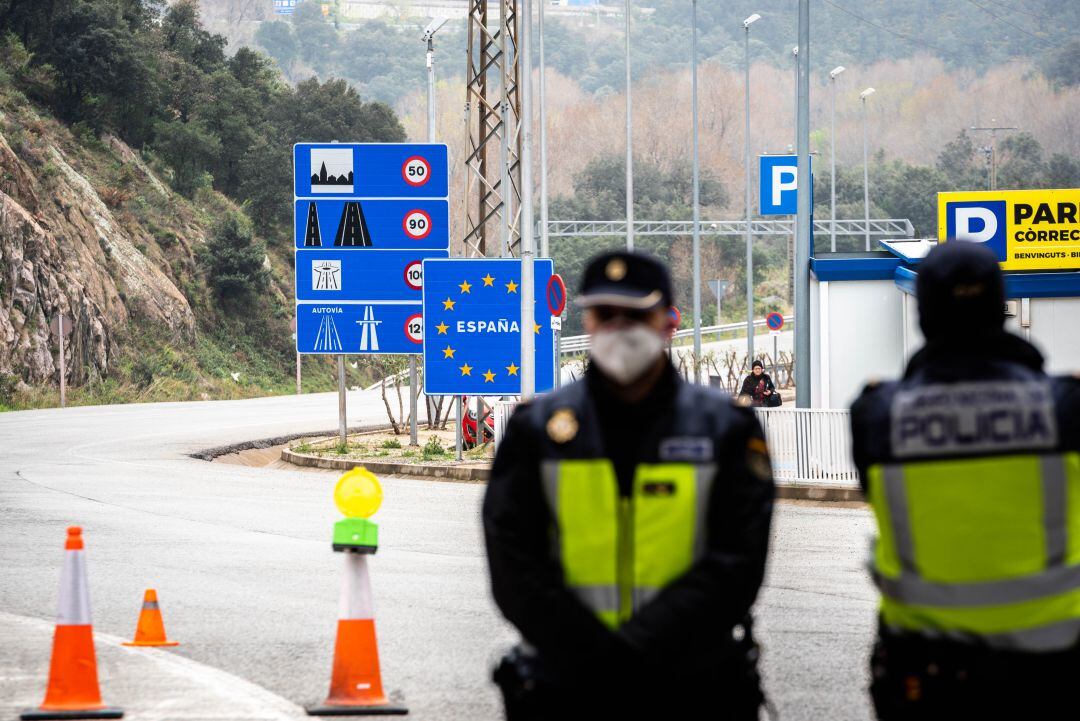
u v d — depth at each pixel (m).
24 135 178.25
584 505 11.45
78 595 22.36
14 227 154.12
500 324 72.62
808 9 69.62
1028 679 11.34
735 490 11.53
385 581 35.88
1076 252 70.44
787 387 168.88
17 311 151.38
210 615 31.14
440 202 80.00
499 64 83.88
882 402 11.88
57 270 160.88
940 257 11.85
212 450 83.94
